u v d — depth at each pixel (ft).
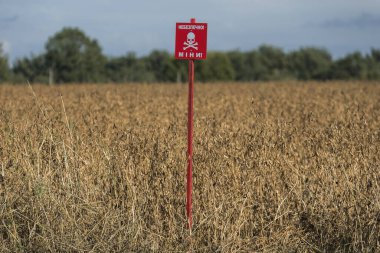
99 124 39.19
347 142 30.86
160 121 44.50
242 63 247.50
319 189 25.25
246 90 104.17
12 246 21.94
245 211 23.75
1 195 24.85
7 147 27.96
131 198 24.23
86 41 217.15
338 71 227.81
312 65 253.03
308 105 62.59
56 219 22.49
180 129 35.65
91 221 22.94
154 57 234.99
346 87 110.01
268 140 30.45
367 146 30.58
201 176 25.75
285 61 257.75
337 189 24.80
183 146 30.09
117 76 218.59
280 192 25.25
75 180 24.72
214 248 22.13
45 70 208.13
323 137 32.27
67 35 214.69
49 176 24.66
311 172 27.02
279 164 27.43
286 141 30.73
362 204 23.95
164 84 135.03
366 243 22.44
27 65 207.41
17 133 28.68
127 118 47.19
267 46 261.65
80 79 211.82
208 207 24.11
